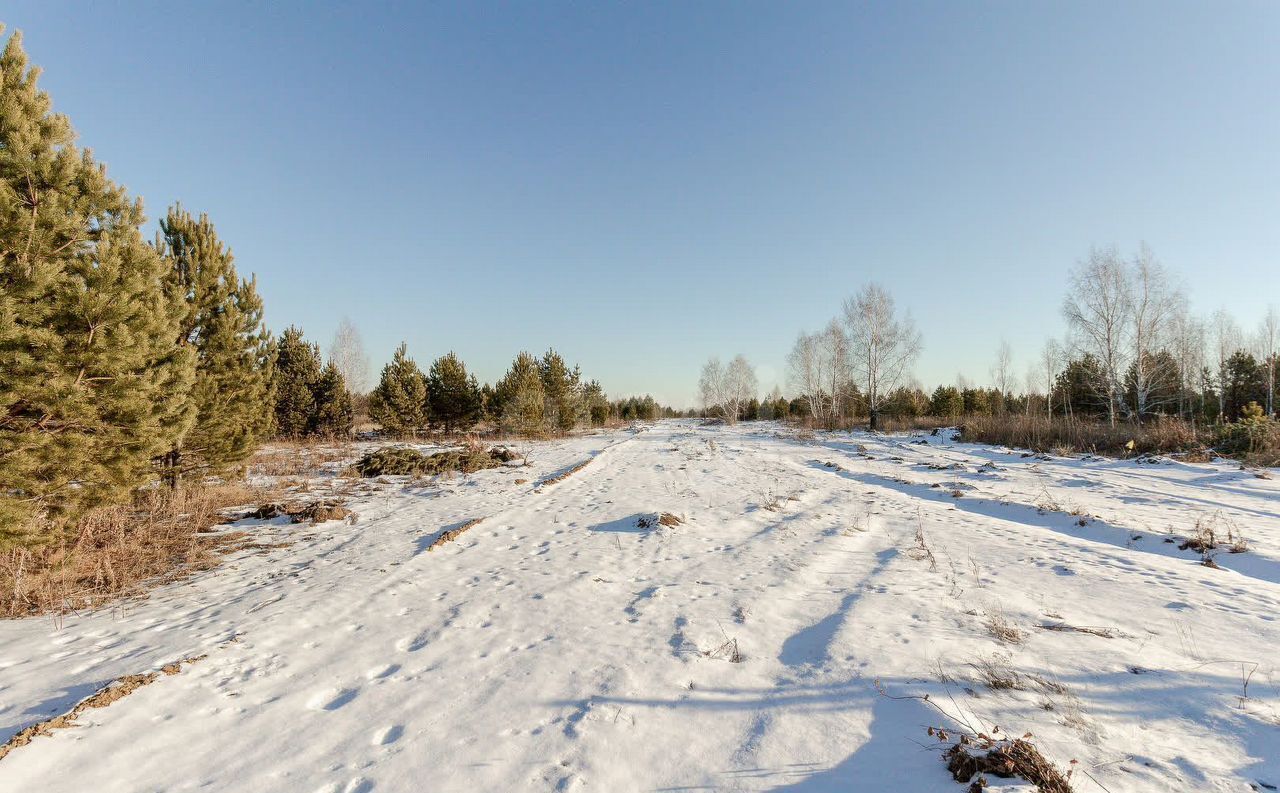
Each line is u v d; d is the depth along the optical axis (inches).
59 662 172.1
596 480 567.5
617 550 304.8
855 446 929.5
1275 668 149.8
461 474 612.1
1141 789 102.4
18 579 227.8
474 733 130.9
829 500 445.7
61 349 219.0
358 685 157.2
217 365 438.9
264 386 522.3
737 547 307.1
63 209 232.4
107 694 145.6
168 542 323.6
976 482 519.2
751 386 2518.5
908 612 199.0
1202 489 438.9
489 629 197.0
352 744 126.9
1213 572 245.1
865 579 242.5
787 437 1183.6
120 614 217.3
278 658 174.4
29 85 232.2
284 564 288.0
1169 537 298.5
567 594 233.9
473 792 109.3
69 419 227.6
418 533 346.0
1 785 110.1
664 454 837.2
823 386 1796.3
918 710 132.1
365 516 405.7
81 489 239.6
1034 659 158.9
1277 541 288.5
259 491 491.5
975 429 935.7
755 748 122.6
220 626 201.0
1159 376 1070.4
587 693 149.6
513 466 673.6
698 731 130.5
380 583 250.1
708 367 2701.8
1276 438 550.3
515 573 264.8
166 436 267.7
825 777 111.6
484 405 1220.5
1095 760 111.2
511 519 385.7
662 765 117.9
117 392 239.3
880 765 113.9
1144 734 121.0
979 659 158.9
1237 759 111.1
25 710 141.9
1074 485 482.9
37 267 211.9
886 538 319.0
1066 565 256.1
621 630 194.1
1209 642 168.9
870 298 1424.7
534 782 112.3
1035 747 115.0
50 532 233.3
